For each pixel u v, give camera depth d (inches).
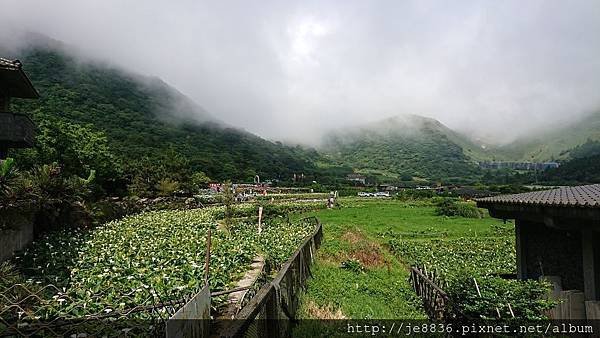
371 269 692.7
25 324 286.0
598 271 372.5
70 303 347.3
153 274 471.8
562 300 356.8
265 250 728.3
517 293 333.4
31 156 1337.4
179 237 840.9
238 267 581.9
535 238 495.2
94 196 1441.9
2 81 877.2
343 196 3577.8
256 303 245.1
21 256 643.5
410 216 1905.8
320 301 449.4
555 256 455.5
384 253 883.4
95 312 328.5
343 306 436.8
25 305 325.7
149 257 599.2
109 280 448.5
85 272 507.2
